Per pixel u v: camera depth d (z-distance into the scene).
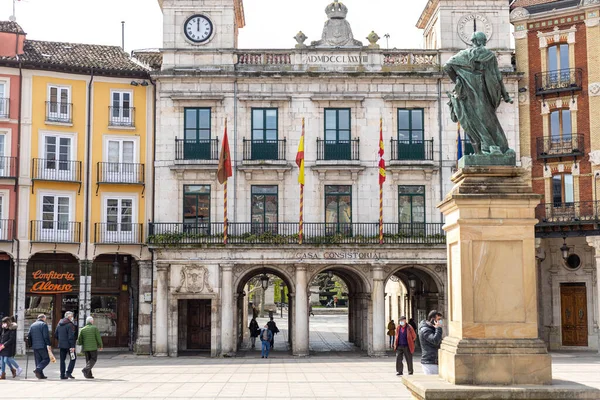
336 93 37.81
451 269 12.15
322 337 49.09
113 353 37.66
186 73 37.53
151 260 37.25
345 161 37.41
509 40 38.69
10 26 37.84
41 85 37.09
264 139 37.78
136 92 38.16
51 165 36.88
